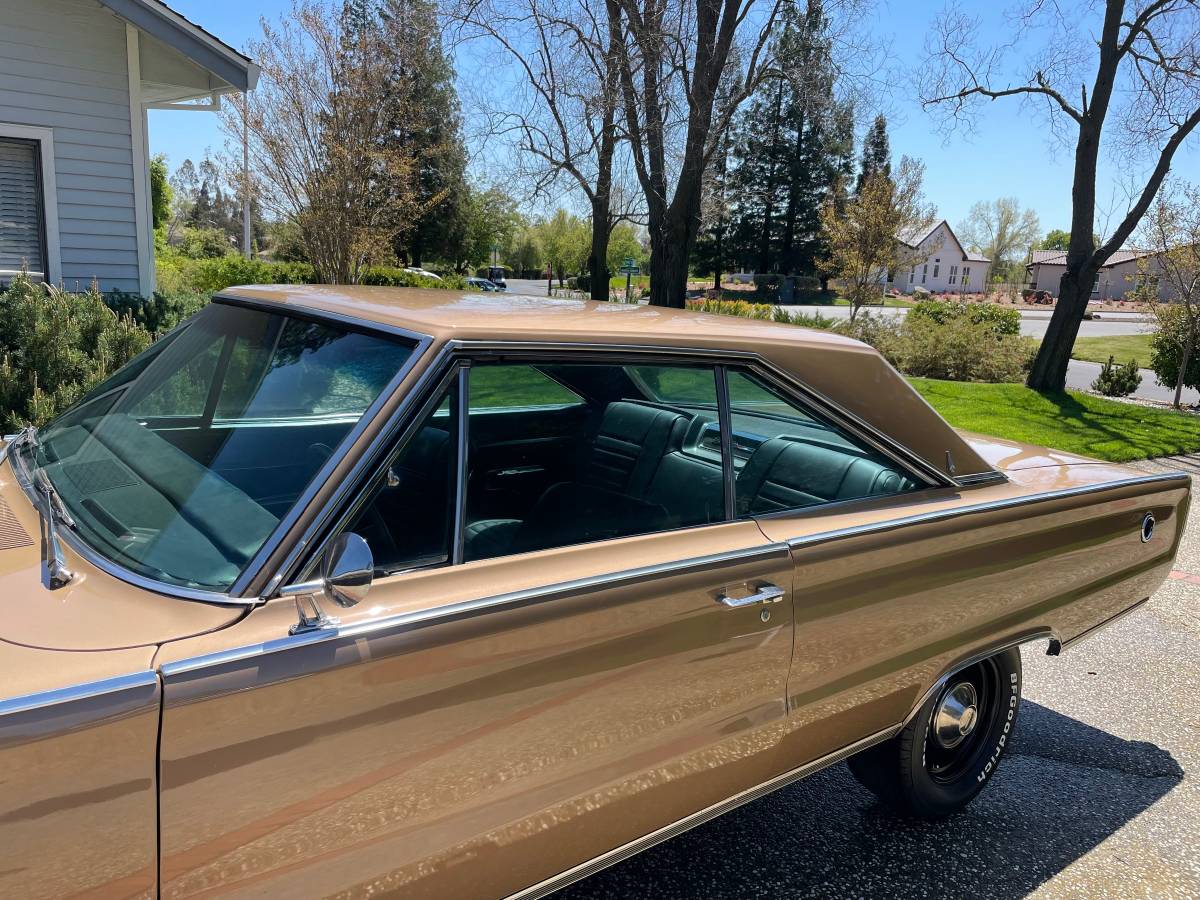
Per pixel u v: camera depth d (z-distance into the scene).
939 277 86.56
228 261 23.67
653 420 2.34
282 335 2.14
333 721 1.52
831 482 2.47
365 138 19.45
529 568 1.88
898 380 2.61
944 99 15.34
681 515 2.24
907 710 2.67
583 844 1.95
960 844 2.89
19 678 1.32
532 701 1.78
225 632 1.48
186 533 1.68
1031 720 3.83
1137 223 14.04
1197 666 4.45
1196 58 13.70
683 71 14.43
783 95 61.22
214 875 1.45
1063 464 3.26
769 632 2.19
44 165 9.61
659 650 1.98
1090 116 14.07
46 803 1.28
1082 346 30.48
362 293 2.37
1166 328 16.33
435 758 1.66
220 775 1.42
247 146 19.28
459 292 2.64
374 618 1.60
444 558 1.80
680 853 2.77
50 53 9.45
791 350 2.40
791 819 2.99
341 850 1.57
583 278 58.12
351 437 1.69
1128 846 2.92
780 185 64.06
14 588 1.56
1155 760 3.51
